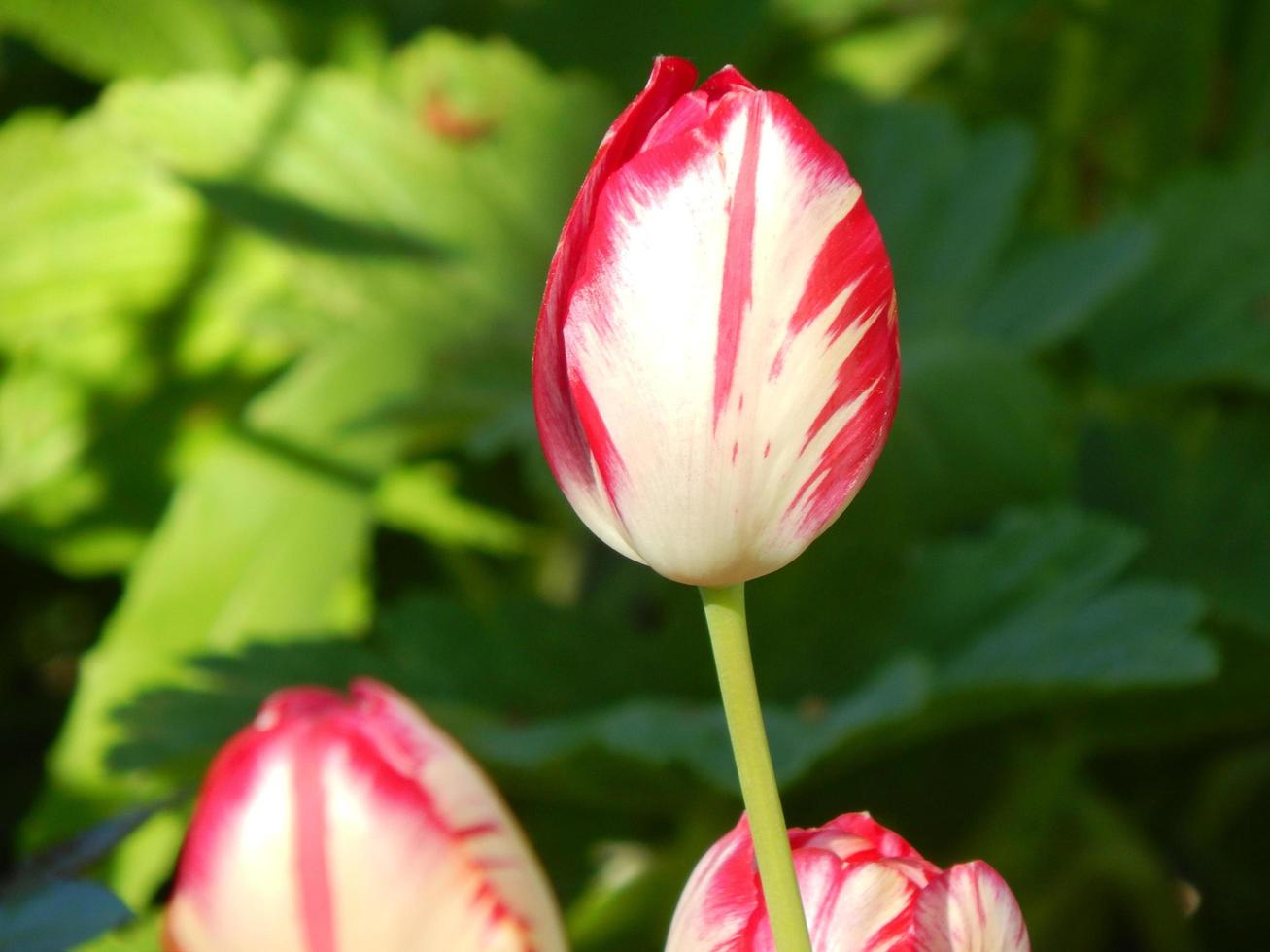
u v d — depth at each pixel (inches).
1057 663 52.8
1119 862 59.1
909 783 60.6
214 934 20.9
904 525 65.1
